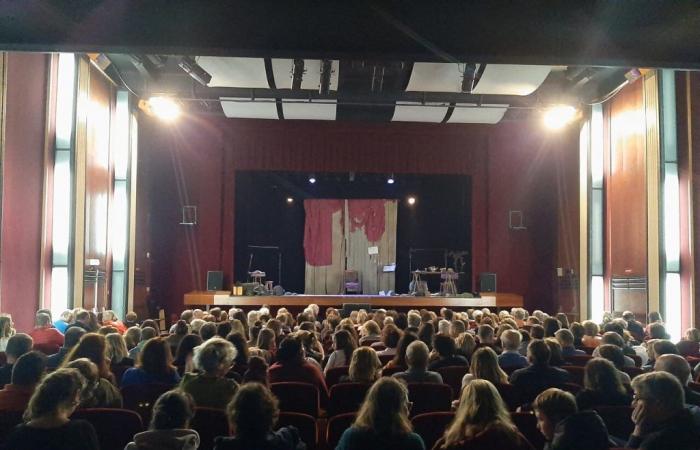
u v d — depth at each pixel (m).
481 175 17.30
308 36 4.26
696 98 11.69
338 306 16.11
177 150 16.88
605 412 3.90
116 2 3.93
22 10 3.98
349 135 17.08
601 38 4.25
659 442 3.12
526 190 17.27
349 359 6.50
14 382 3.93
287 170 16.98
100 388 4.14
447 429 3.40
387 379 3.17
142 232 15.30
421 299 16.09
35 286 10.34
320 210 19.70
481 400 3.09
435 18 4.10
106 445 3.68
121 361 5.96
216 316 10.04
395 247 19.59
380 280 19.53
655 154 12.02
